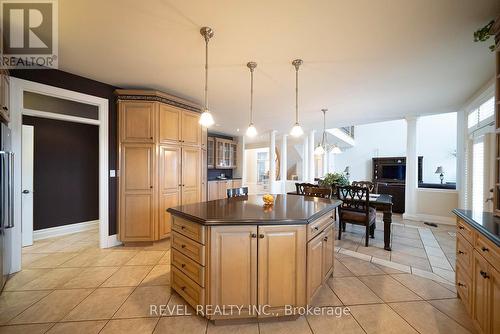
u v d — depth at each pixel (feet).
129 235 10.53
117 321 5.65
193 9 5.43
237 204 7.72
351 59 7.73
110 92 10.42
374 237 12.17
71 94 9.20
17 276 7.89
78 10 5.48
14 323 5.57
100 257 9.45
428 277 7.88
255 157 34.55
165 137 10.99
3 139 6.73
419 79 9.37
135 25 6.06
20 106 8.18
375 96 11.46
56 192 12.60
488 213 6.29
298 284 5.68
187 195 12.03
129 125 10.43
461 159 14.23
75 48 7.22
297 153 29.55
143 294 6.82
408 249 10.46
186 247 6.17
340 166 30.63
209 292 5.49
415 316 5.86
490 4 5.16
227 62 8.03
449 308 6.17
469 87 10.26
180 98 11.63
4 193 6.70
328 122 17.49
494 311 4.39
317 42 6.77
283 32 6.30
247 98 11.80
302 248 5.71
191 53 7.50
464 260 5.99
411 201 16.39
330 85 10.02
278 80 9.50
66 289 7.08
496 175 6.04
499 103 5.84
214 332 5.29
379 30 6.17
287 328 5.43
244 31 6.26
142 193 10.53
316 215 6.16
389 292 6.95
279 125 18.67
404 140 27.32
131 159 10.46
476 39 6.10
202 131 13.15
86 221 13.73
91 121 10.02
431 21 5.78
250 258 5.50
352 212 11.32
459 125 14.42
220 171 24.17
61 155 12.84
